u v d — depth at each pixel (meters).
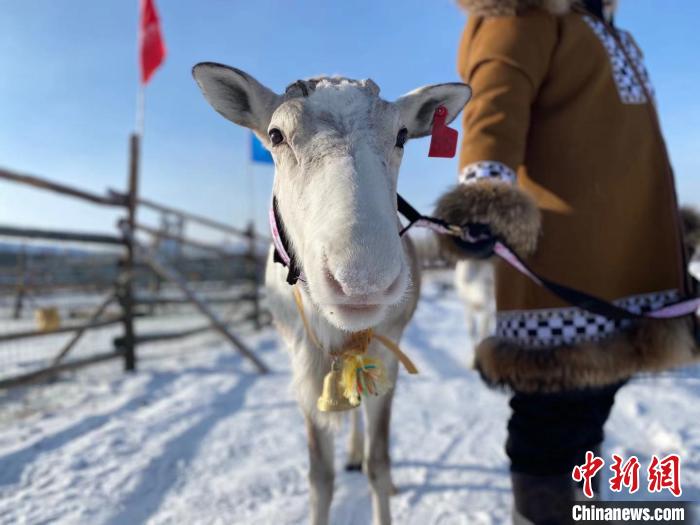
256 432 1.69
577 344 0.82
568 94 0.88
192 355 3.04
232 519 1.15
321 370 0.92
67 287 2.43
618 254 0.85
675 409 1.73
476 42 0.94
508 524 1.10
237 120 0.84
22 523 1.13
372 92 0.73
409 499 1.23
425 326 4.25
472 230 0.77
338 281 0.52
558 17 0.90
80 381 2.38
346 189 0.56
